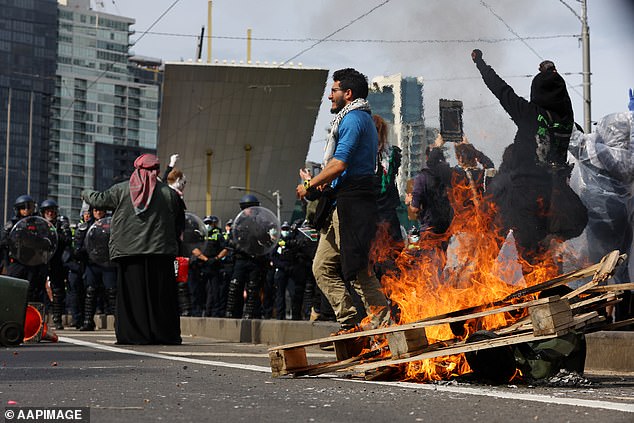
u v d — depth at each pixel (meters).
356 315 8.21
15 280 11.46
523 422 4.40
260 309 18.95
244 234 18.23
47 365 8.32
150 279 12.25
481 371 6.30
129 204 12.23
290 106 39.09
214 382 6.54
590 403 5.15
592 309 6.50
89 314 18.05
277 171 41.12
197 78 37.62
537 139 8.77
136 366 8.21
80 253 17.86
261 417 4.59
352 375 6.98
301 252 17.75
